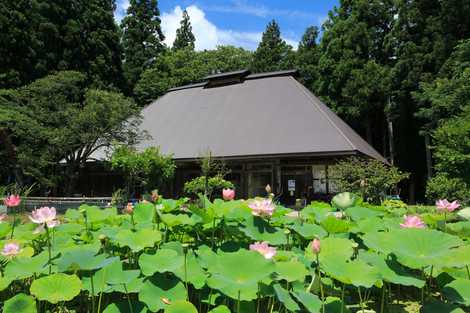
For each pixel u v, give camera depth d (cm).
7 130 1507
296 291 171
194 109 1997
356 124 2464
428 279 217
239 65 3425
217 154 1502
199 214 218
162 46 3166
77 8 2241
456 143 1090
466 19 1939
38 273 179
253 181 1550
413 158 2341
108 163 1539
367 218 247
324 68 2384
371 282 150
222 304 172
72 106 1564
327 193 1438
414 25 2131
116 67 2420
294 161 1522
